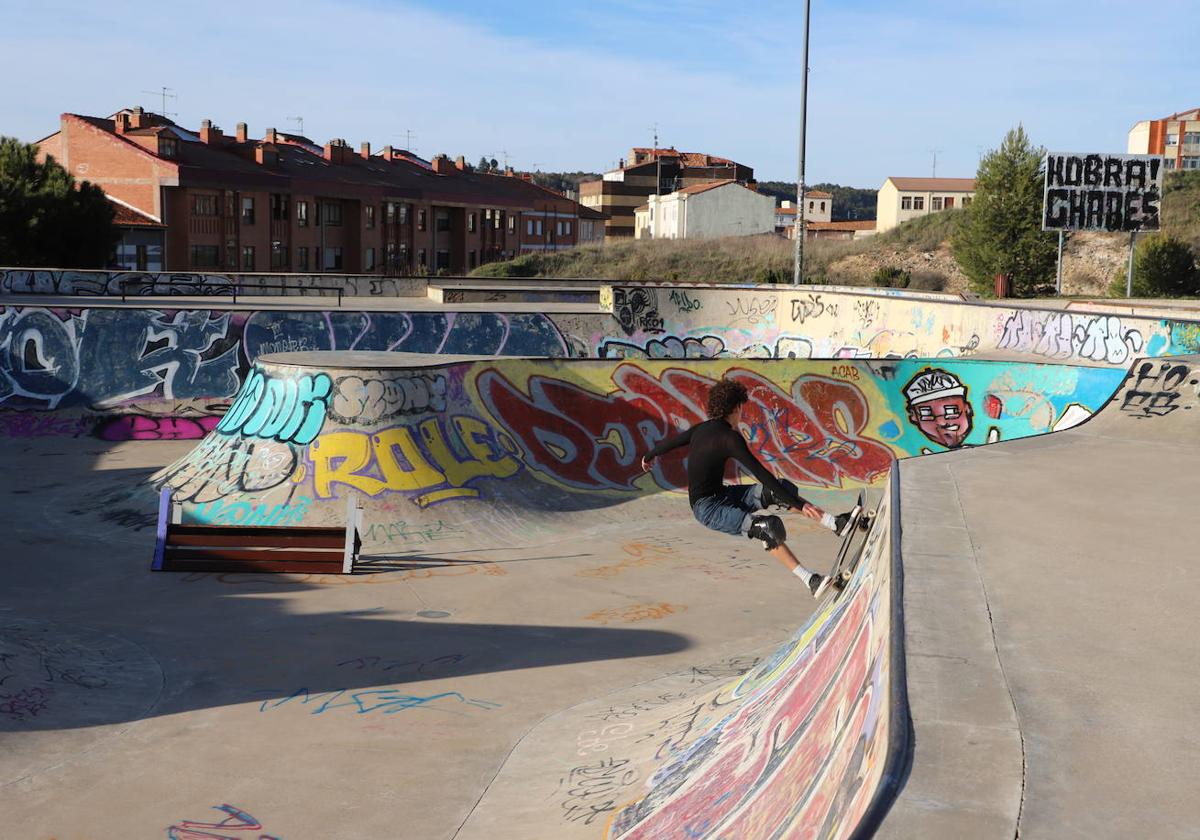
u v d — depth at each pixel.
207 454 15.78
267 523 14.36
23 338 22.39
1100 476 7.27
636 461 17.09
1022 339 22.22
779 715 4.85
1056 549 5.24
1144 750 2.90
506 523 14.95
